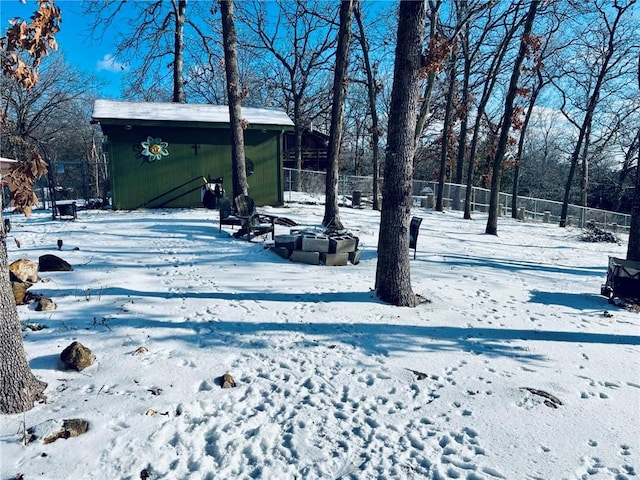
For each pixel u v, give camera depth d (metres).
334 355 4.55
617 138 32.75
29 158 3.48
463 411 3.63
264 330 5.07
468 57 21.94
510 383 4.12
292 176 25.58
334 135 11.50
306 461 2.97
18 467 2.70
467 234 15.02
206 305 5.73
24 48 3.31
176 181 15.73
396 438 3.25
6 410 3.20
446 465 2.96
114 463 2.82
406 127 5.94
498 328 5.54
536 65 17.67
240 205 10.52
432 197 25.36
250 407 3.58
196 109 16.80
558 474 2.89
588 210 26.89
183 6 20.81
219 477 2.79
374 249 10.23
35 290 5.86
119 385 3.74
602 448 3.18
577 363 4.63
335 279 7.27
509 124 15.12
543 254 12.27
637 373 4.43
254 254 8.83
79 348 4.01
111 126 14.85
